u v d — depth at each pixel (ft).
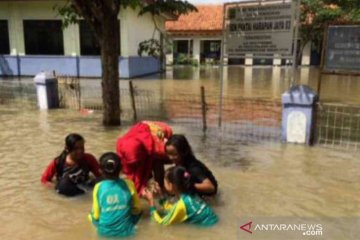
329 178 17.46
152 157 15.25
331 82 61.16
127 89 46.80
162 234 12.46
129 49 63.10
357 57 21.80
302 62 106.32
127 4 28.53
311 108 22.22
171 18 83.15
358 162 19.66
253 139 24.02
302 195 15.60
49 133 25.32
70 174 15.33
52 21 64.28
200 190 14.07
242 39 25.36
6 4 64.28
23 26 64.80
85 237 12.30
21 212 14.01
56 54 65.51
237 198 15.23
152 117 30.50
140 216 13.46
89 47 64.69
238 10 25.22
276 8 23.41
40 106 34.53
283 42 23.49
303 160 19.93
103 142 23.11
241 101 38.99
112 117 27.35
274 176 17.66
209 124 28.19
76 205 14.57
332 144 22.80
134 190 13.15
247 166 18.99
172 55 106.73
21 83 54.49
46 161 19.57
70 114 31.73
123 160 15.01
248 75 74.02
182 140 14.28
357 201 15.07
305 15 88.17
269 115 31.32
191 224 12.98
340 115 30.71
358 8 65.57
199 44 110.01
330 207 14.52
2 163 19.24
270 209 14.30
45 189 15.99
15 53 65.72
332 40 22.53
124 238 12.24
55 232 12.60
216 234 12.49
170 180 13.29
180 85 54.85
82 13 26.07
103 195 12.46
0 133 25.34
